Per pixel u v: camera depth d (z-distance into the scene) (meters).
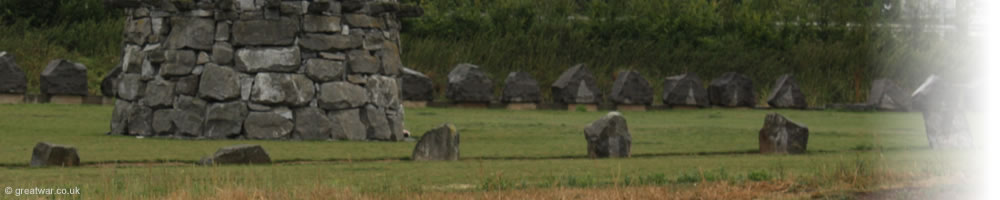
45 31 123.56
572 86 102.44
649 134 67.19
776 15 143.00
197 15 61.25
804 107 111.38
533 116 88.12
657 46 134.12
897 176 35.03
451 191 31.92
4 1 124.50
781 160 46.12
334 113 62.12
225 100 60.53
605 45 135.38
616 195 30.50
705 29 139.00
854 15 137.62
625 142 49.75
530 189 31.97
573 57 131.00
